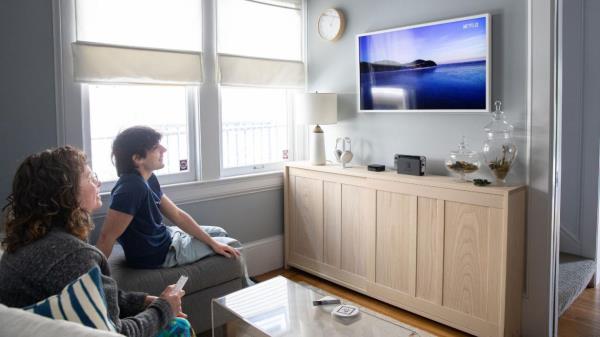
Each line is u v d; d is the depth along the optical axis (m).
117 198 2.17
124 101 2.92
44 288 1.29
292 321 2.05
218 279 2.49
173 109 3.13
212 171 3.31
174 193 3.11
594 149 3.41
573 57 3.41
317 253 3.49
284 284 2.43
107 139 2.87
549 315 2.54
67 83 2.63
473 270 2.56
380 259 3.03
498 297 2.46
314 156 3.49
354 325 2.02
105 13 2.76
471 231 2.54
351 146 3.55
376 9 3.27
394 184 2.87
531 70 2.50
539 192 2.52
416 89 3.01
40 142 2.57
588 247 3.50
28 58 2.50
